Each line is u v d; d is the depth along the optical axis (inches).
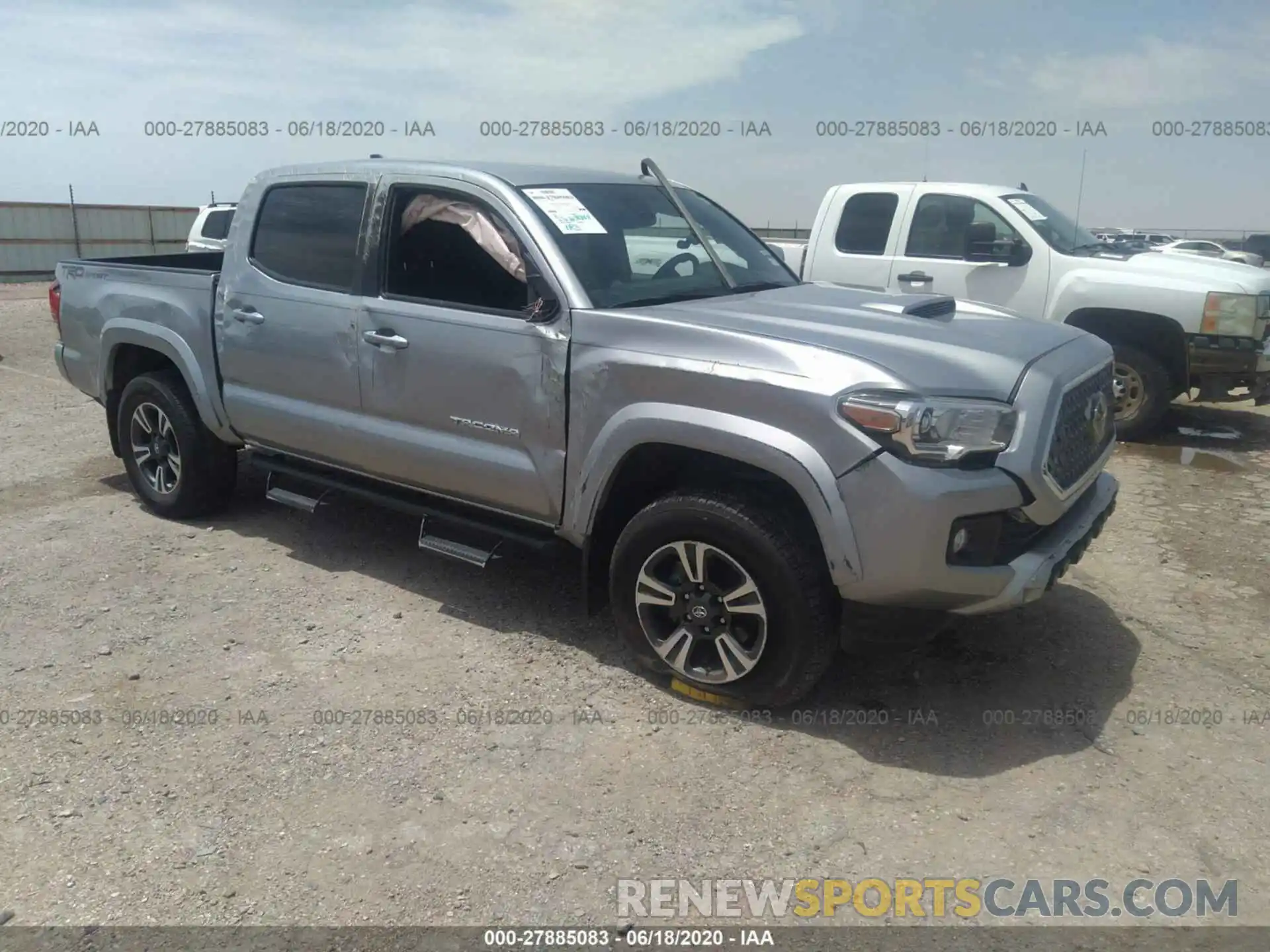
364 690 153.9
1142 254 324.2
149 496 231.5
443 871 114.3
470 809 125.3
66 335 243.4
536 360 155.1
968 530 129.5
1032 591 132.8
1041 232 323.6
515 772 132.8
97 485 258.2
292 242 191.9
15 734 140.9
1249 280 298.4
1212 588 195.5
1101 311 313.6
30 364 456.4
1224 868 115.4
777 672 140.4
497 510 168.2
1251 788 130.3
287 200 194.1
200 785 129.6
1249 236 1083.9
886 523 127.0
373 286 176.7
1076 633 175.0
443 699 151.2
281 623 176.6
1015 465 131.7
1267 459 298.0
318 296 184.4
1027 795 128.6
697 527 141.3
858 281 348.8
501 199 164.1
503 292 162.2
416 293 171.9
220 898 109.7
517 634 172.9
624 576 152.0
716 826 122.5
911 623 134.3
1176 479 274.1
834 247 354.0
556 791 128.9
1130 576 201.6
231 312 200.4
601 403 148.9
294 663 162.1
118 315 225.5
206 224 597.3
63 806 125.2
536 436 157.5
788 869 115.2
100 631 172.9
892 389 127.9
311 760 135.2
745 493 141.4
